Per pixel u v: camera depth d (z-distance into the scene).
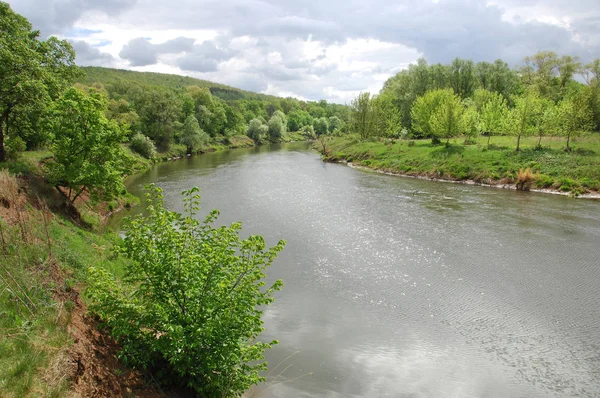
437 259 20.69
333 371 12.16
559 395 11.30
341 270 19.45
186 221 9.29
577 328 14.49
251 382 8.85
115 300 8.48
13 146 24.69
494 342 13.77
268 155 79.19
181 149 77.56
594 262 20.03
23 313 8.00
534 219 27.80
